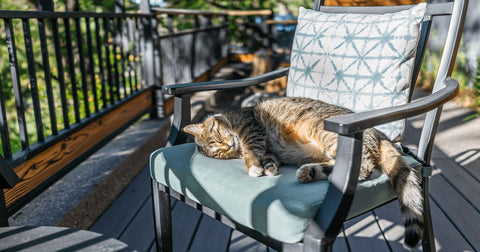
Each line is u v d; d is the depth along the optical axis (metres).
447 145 3.51
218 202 1.24
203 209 1.34
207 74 6.91
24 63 5.44
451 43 1.50
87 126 2.92
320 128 1.58
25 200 2.06
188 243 1.92
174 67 5.07
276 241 1.12
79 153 2.78
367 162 1.29
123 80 3.81
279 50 8.72
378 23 1.61
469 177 2.77
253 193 1.16
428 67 6.44
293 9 10.63
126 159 3.05
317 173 1.24
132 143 3.53
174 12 4.85
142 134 3.85
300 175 1.22
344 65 1.66
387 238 1.95
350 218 1.16
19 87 2.14
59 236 0.97
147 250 1.86
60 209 2.15
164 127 4.20
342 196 1.04
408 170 1.27
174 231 2.04
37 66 5.57
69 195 2.34
